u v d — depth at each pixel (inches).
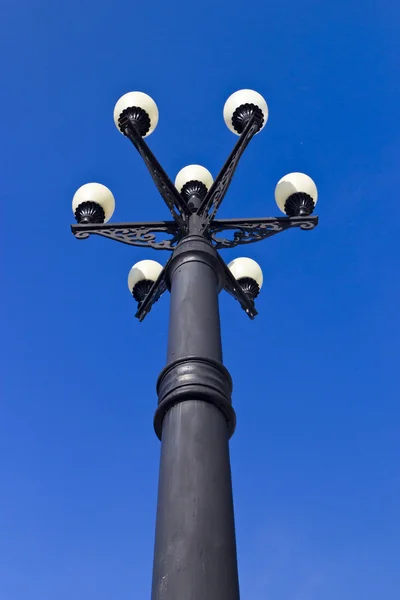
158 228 245.0
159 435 171.9
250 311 250.4
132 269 289.6
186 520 141.8
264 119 269.1
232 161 241.0
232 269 291.9
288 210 271.3
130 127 247.4
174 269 210.2
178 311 192.5
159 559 138.2
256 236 244.4
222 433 162.2
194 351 178.4
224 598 131.3
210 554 136.8
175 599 129.5
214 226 242.4
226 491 150.6
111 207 272.8
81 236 241.0
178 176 295.3
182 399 166.9
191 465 152.0
